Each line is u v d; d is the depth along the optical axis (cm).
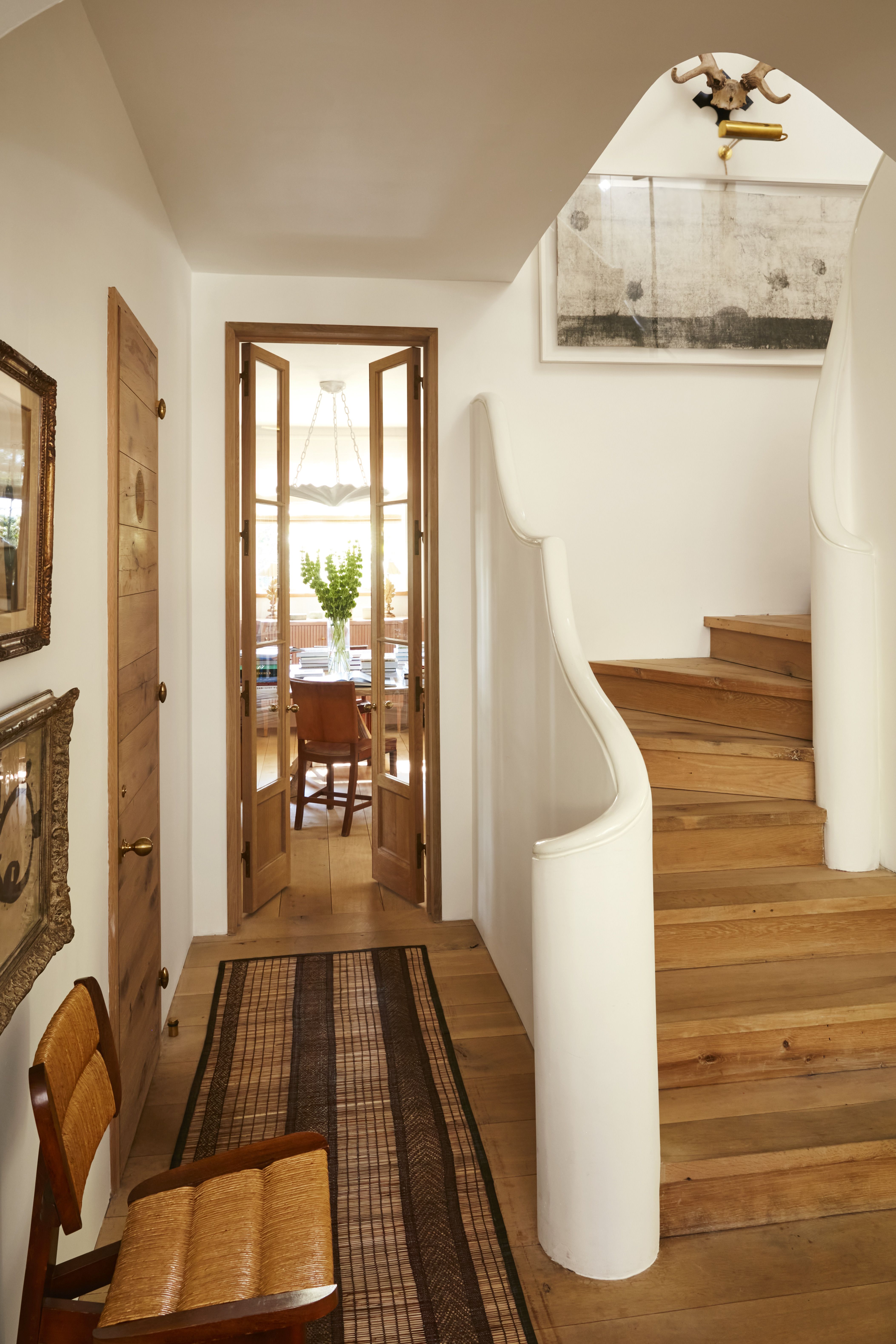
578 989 190
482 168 282
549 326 393
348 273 375
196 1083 273
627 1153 191
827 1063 238
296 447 907
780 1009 234
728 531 415
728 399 411
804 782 303
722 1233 207
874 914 268
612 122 255
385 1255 202
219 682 381
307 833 548
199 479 377
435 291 387
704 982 250
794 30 200
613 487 405
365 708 555
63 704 150
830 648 289
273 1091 268
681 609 414
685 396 408
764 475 416
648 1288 191
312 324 379
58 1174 116
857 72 209
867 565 284
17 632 135
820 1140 210
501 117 250
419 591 406
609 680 385
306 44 213
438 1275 196
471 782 398
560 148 269
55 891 150
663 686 362
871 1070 240
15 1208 142
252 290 376
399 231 331
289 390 460
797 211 407
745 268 405
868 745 286
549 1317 183
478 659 383
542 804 279
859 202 410
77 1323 125
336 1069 280
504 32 209
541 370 396
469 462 392
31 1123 151
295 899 430
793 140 410
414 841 416
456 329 388
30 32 152
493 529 347
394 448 428
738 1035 232
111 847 210
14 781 132
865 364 293
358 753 540
